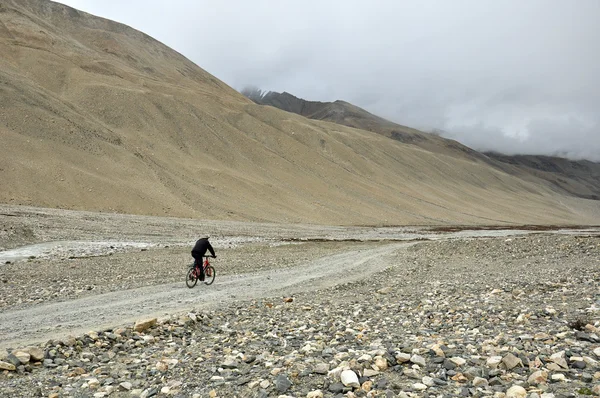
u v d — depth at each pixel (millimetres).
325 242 56344
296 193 132375
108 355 9367
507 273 22797
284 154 165625
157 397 6715
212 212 92375
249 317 13164
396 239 69625
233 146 147500
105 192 81062
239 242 50750
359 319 12180
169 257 32469
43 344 9766
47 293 17406
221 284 20688
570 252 29422
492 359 6879
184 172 112875
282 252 40125
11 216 51094
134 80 185250
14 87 101875
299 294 18234
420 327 10578
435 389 5969
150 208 82000
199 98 181250
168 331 11266
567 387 5660
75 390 7230
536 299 13195
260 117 196250
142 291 18344
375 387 6273
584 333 8180
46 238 42594
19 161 78125
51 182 76938
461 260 31688
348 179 164625
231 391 6648
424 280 21828
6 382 7660
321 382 6684
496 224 164500
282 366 7648
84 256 31766
